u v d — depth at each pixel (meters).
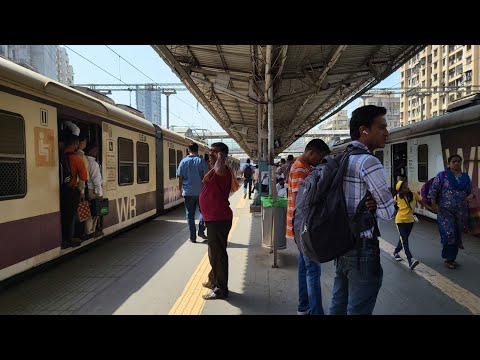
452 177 5.72
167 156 12.63
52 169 5.61
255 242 7.74
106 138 7.57
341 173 2.46
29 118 5.10
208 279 4.92
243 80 11.88
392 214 2.36
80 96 6.50
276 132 31.22
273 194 6.00
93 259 6.38
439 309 4.16
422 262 6.13
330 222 2.42
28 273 5.52
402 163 12.12
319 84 11.69
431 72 105.31
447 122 8.89
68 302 4.39
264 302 4.37
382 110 2.63
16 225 4.82
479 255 6.49
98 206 6.88
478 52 87.31
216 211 4.48
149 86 31.53
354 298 2.48
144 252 6.88
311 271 3.70
